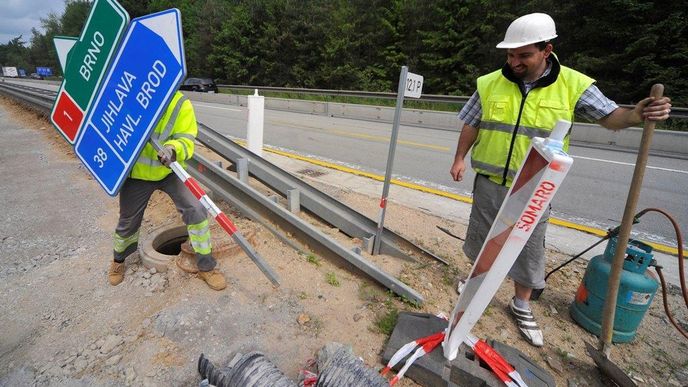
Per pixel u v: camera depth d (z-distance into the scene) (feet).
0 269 9.84
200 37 102.17
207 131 15.97
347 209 12.23
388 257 11.14
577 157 28.09
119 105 7.07
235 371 5.73
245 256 9.82
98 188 16.57
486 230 8.43
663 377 7.44
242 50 95.66
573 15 50.52
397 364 6.69
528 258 7.91
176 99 7.31
